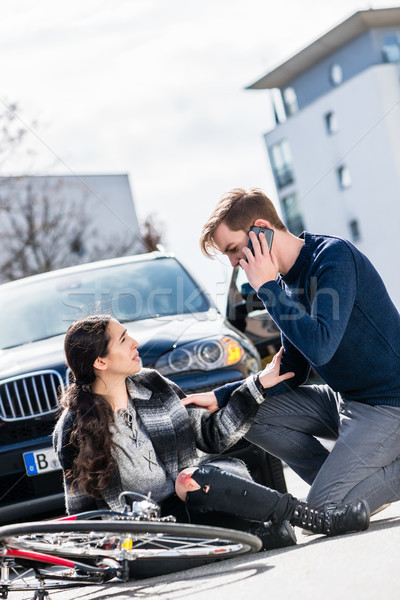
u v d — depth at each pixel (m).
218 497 3.16
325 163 37.44
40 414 4.49
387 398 3.40
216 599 2.46
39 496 4.41
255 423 3.68
